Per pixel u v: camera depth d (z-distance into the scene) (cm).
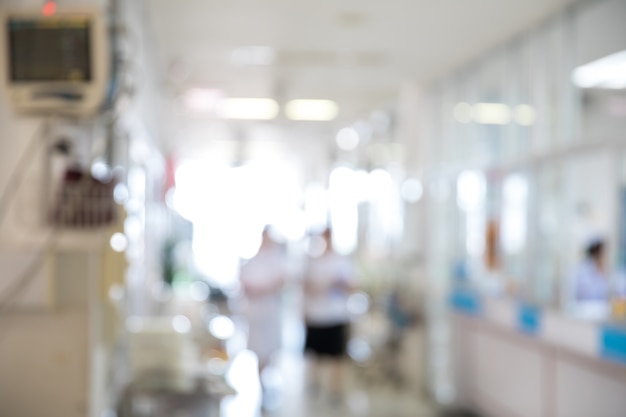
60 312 237
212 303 788
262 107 920
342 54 609
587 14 448
